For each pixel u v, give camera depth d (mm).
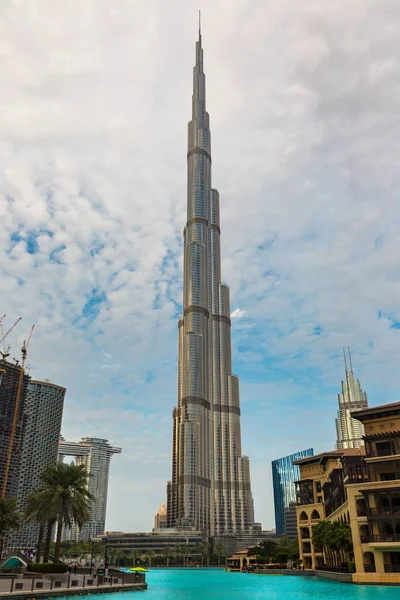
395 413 76500
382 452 74500
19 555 92125
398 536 65375
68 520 70688
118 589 58531
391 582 64000
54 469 72250
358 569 68062
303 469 121688
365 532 69562
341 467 88562
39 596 44844
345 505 79125
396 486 66875
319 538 84375
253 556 169125
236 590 70000
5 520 90375
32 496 70750
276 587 73875
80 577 63719
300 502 117875
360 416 79688
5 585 48375
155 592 64375
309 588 67812
